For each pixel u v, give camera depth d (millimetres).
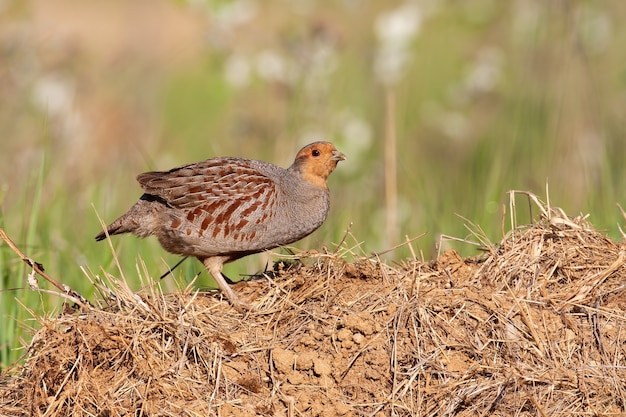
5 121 16703
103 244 12250
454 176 16953
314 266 9172
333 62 16703
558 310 8117
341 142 15414
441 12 18906
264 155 16344
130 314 8320
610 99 16969
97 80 20031
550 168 15492
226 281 9930
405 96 18859
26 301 10406
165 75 20766
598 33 17750
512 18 19219
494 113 19094
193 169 9883
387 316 8164
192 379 7883
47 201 13344
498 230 12430
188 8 16344
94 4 28000
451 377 7656
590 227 9305
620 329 7910
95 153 17797
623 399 7395
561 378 7547
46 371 8023
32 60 17125
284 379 7867
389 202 13352
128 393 7832
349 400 7707
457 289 8367
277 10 19438
